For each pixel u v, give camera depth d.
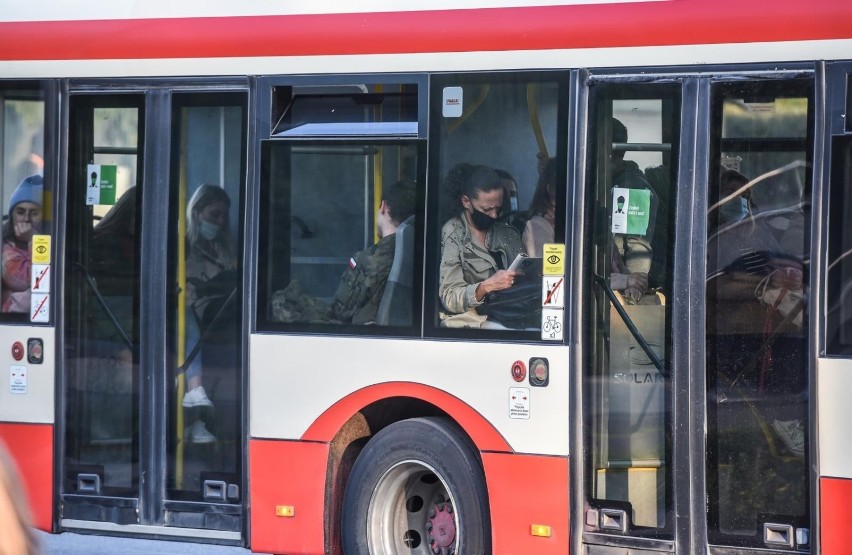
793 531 23.67
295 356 27.25
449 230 26.05
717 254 24.23
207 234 28.11
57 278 29.39
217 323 28.05
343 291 26.91
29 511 11.07
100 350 29.11
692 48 24.42
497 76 25.72
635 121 24.78
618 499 24.78
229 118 27.88
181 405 28.42
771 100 23.95
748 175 24.08
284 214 27.38
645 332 24.67
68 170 29.23
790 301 23.75
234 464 27.97
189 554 33.16
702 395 24.25
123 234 28.86
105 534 29.11
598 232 24.98
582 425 24.98
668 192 24.58
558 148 25.25
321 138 27.03
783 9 23.97
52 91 29.25
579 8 25.27
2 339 29.81
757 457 23.95
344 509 27.17
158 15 28.55
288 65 27.30
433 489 27.42
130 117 28.72
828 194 23.52
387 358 26.45
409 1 26.56
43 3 29.48
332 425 26.97
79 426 29.31
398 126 26.52
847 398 23.27
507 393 25.45
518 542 25.36
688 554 24.30
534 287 25.38
